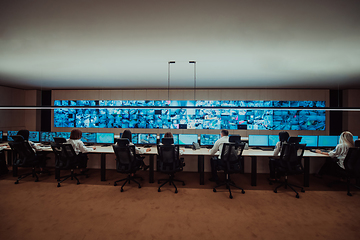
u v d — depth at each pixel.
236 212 2.68
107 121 6.68
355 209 2.79
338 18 1.82
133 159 3.45
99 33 2.20
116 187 3.59
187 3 1.59
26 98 6.81
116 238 2.08
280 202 3.00
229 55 2.92
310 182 3.91
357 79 4.73
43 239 2.06
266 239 2.09
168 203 2.94
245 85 5.82
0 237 2.08
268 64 3.41
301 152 3.38
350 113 6.26
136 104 6.65
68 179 4.00
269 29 2.07
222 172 4.50
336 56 2.94
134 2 1.58
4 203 2.90
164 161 3.41
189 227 2.31
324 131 6.21
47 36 2.28
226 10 1.70
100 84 5.73
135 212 2.65
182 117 6.57
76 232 2.18
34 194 3.23
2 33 2.19
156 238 2.09
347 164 3.29
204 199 3.10
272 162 3.95
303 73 4.11
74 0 1.55
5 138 5.16
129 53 2.86
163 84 5.69
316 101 6.28
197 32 2.16
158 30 2.11
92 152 3.90
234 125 6.46
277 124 6.33
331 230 2.26
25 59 3.18
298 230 2.26
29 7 1.65
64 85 5.93
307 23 1.93
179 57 3.04
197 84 5.68
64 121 6.73
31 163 3.80
